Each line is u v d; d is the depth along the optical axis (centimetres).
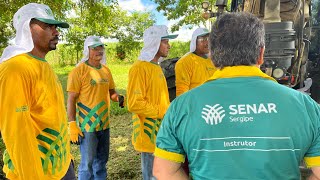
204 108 119
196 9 1428
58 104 220
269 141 113
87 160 336
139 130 297
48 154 212
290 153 114
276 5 336
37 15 209
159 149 126
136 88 284
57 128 217
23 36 205
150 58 295
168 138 125
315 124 117
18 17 207
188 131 120
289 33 324
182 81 322
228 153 115
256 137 114
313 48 438
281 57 326
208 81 127
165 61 408
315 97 422
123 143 531
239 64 124
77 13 729
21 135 191
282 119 115
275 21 337
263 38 125
